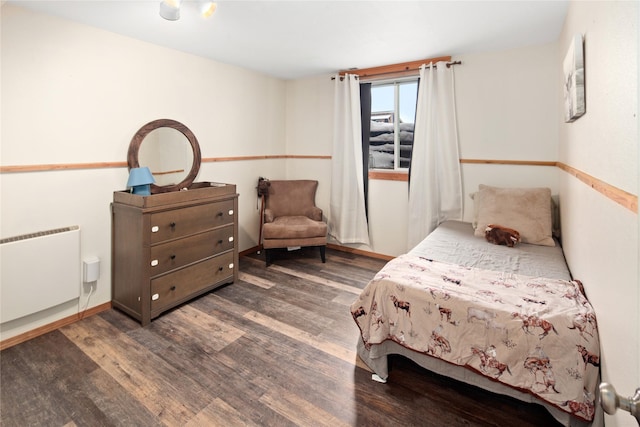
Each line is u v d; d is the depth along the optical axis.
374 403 1.65
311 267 3.61
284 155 4.50
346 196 3.96
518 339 1.41
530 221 2.64
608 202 1.14
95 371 1.87
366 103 3.80
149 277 2.38
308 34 2.63
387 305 1.78
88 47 2.40
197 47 2.94
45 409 1.59
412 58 3.31
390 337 1.77
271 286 3.08
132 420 1.53
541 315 1.42
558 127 2.82
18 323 2.14
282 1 2.07
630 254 0.89
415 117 3.45
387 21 2.38
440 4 2.12
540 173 2.97
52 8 2.11
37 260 2.16
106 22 2.35
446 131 3.30
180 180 3.08
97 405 1.62
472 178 3.30
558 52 2.76
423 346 1.65
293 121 4.42
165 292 2.49
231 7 2.15
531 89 2.94
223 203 2.95
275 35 2.65
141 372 1.86
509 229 2.60
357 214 3.98
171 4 1.95
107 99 2.53
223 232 2.97
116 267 2.56
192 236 2.68
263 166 4.15
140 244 2.34
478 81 3.17
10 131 2.05
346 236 4.02
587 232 1.54
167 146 2.95
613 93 1.08
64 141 2.30
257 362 1.96
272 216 3.77
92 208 2.48
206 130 3.36
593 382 1.29
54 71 2.23
